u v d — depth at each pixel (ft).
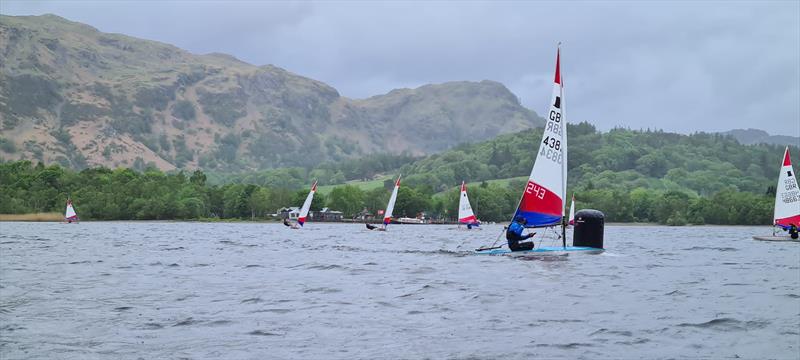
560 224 136.15
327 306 74.64
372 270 118.62
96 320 65.82
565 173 133.90
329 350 53.21
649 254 174.29
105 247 199.93
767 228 625.41
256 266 129.29
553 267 117.80
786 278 109.19
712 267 131.85
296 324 63.72
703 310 72.69
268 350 53.21
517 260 130.82
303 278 104.99
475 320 65.92
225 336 58.29
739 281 103.71
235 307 74.02
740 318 67.51
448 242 249.34
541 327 62.44
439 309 72.54
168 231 375.66
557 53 131.64
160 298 81.35
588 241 146.61
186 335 58.70
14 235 297.12
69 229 401.49
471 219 459.73
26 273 113.80
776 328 62.34
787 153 247.70
